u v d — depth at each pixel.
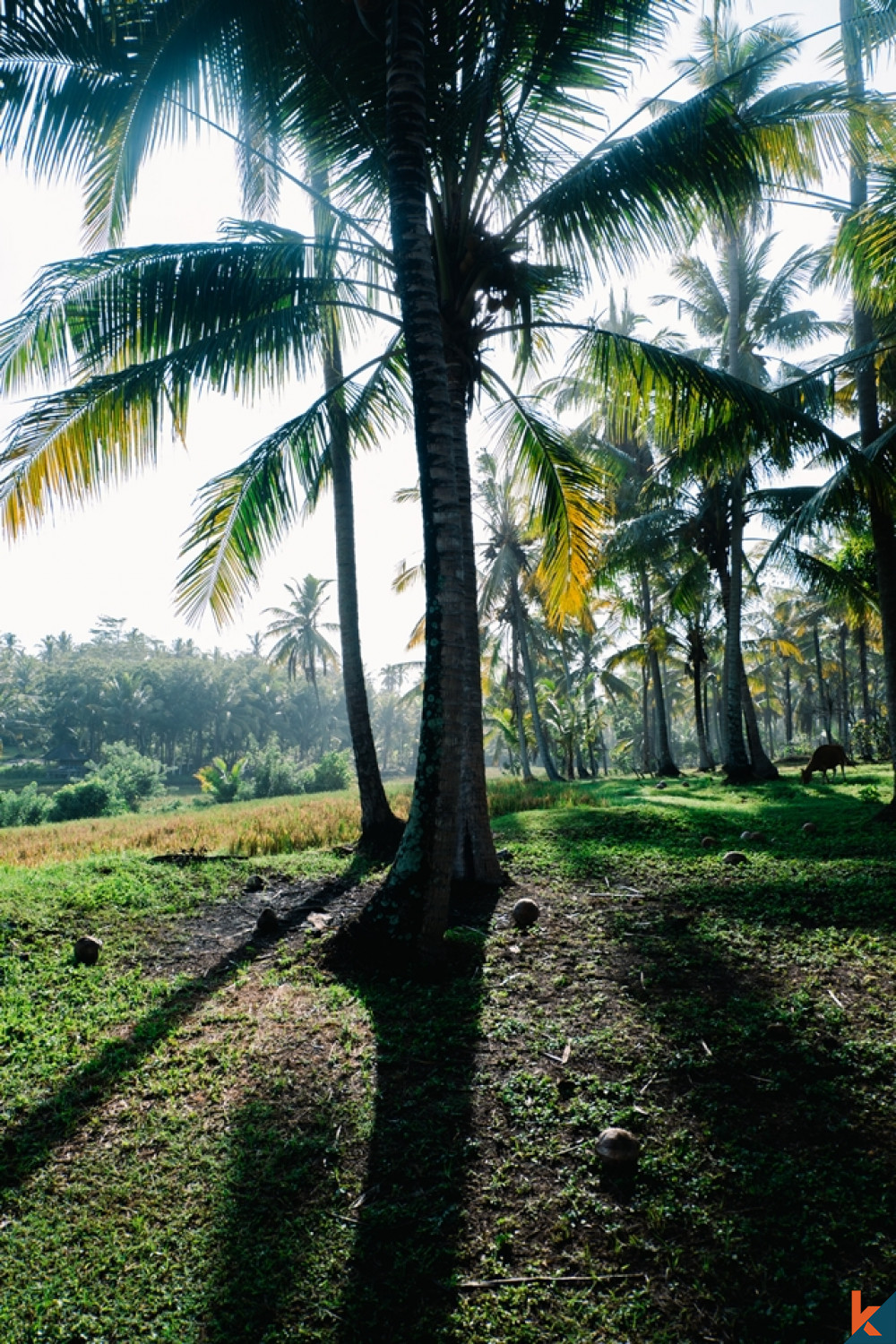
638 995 4.50
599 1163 2.96
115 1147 3.27
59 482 5.91
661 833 9.85
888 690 9.41
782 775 19.64
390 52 5.19
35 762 63.72
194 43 5.61
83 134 5.99
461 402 6.69
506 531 20.36
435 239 6.12
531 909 6.03
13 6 5.22
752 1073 3.50
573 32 5.81
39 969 5.35
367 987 4.85
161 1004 4.78
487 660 27.27
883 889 6.16
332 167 6.79
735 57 13.53
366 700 10.20
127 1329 2.34
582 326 6.74
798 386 9.38
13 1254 2.67
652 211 6.22
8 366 5.99
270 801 25.95
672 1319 2.26
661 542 17.59
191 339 5.97
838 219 9.30
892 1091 3.27
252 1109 3.49
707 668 29.23
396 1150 3.13
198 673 64.19
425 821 5.23
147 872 8.23
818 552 17.44
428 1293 2.42
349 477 10.73
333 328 8.00
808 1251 2.44
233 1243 2.67
